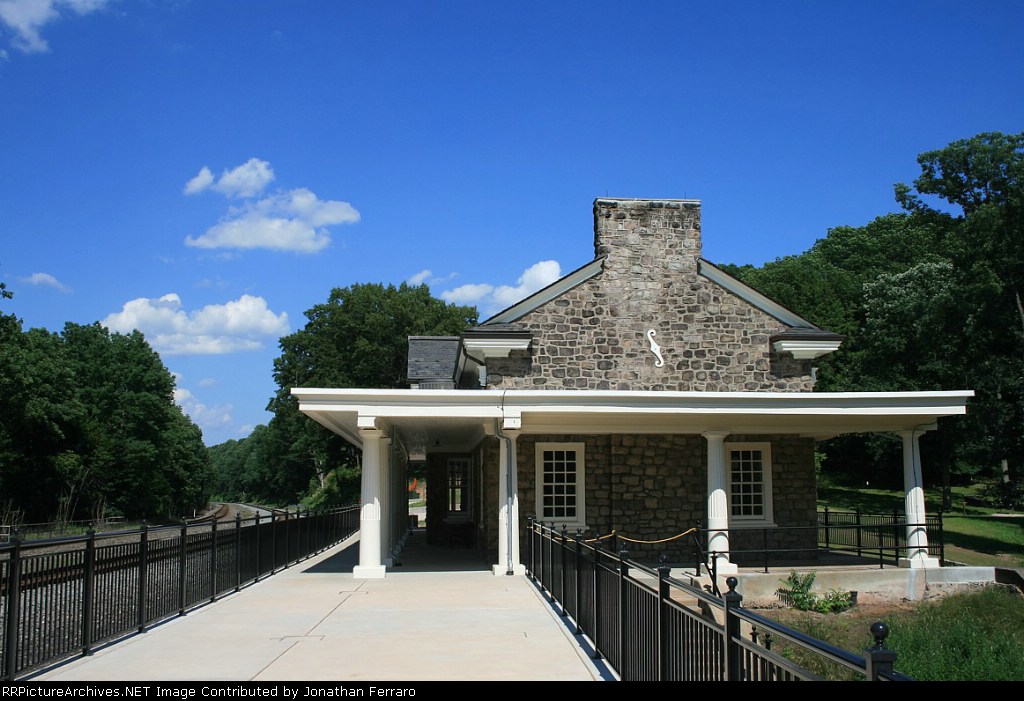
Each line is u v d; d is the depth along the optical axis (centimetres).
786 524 1989
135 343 6706
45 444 5209
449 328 5534
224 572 1327
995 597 1816
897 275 5175
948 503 4622
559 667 787
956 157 3475
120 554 928
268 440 10112
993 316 3189
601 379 1956
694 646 541
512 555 1650
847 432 1991
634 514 1895
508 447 1659
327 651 865
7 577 688
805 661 1034
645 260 2019
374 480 1631
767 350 2012
